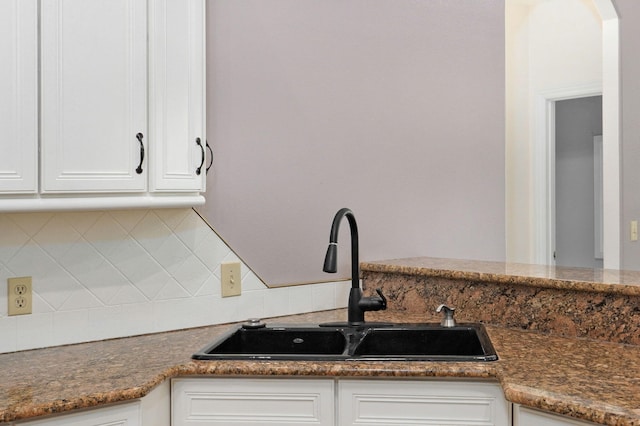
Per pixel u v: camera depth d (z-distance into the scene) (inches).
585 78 168.6
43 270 77.8
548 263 179.2
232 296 93.9
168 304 87.8
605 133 151.3
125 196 73.2
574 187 201.8
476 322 90.6
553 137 179.6
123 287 84.0
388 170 112.2
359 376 65.9
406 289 100.9
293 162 100.6
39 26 67.0
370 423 66.1
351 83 107.3
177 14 77.7
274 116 98.3
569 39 171.6
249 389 67.1
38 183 67.1
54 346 78.4
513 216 181.2
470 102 124.0
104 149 71.1
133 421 60.1
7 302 75.2
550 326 83.0
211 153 91.3
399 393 65.7
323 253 104.3
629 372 62.3
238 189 94.7
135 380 61.9
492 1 127.9
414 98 115.6
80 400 56.2
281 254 99.6
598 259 195.8
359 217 108.3
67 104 68.7
